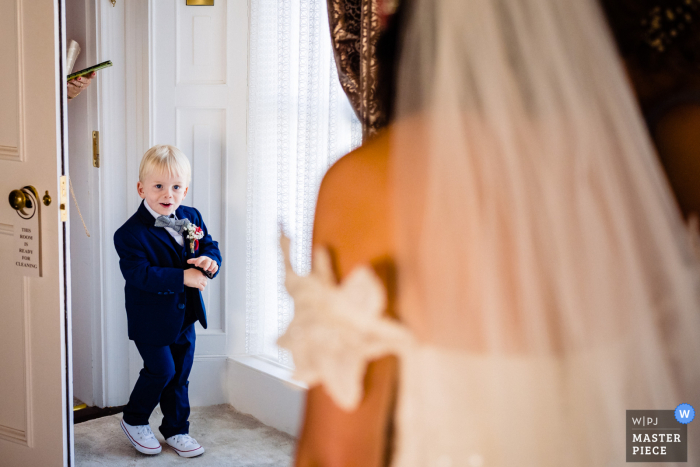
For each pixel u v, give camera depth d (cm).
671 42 59
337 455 56
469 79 57
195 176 310
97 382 316
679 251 57
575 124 56
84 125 301
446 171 56
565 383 55
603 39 58
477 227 55
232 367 319
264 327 313
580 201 55
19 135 217
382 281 56
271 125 299
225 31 303
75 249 313
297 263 274
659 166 58
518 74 57
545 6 57
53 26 208
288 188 287
